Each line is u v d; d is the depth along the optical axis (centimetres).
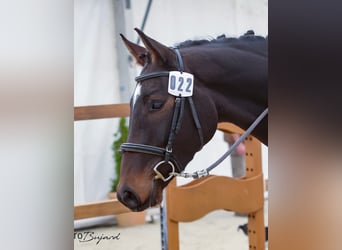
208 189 462
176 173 333
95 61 684
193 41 365
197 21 696
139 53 354
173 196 448
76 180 686
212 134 348
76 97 673
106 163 704
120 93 693
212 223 752
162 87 329
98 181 702
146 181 325
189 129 334
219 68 349
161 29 688
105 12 686
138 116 328
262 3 704
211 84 348
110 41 691
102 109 470
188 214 452
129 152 328
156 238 655
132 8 679
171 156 329
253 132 368
